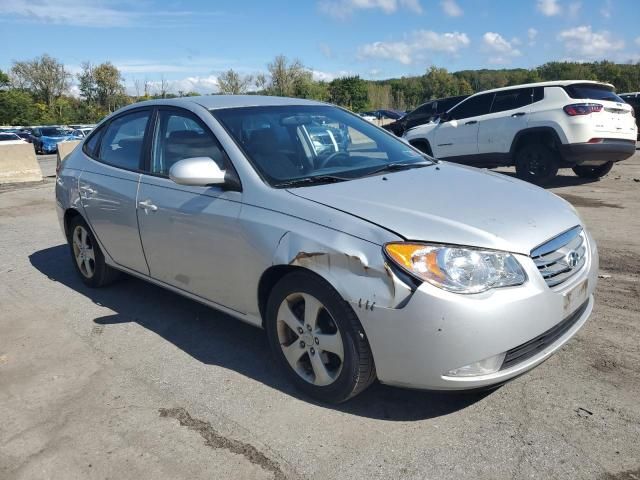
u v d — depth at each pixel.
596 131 9.07
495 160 10.36
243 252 3.20
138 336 4.04
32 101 64.81
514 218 2.86
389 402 3.05
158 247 3.88
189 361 3.63
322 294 2.84
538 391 3.07
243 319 3.44
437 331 2.51
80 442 2.82
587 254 3.10
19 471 2.63
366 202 2.94
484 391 2.93
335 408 3.02
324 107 4.34
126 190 4.13
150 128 4.17
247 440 2.78
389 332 2.61
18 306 4.75
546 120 9.40
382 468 2.53
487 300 2.52
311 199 3.02
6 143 13.14
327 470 2.53
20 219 8.64
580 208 7.83
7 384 3.43
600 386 3.09
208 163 3.28
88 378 3.46
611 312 4.07
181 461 2.65
